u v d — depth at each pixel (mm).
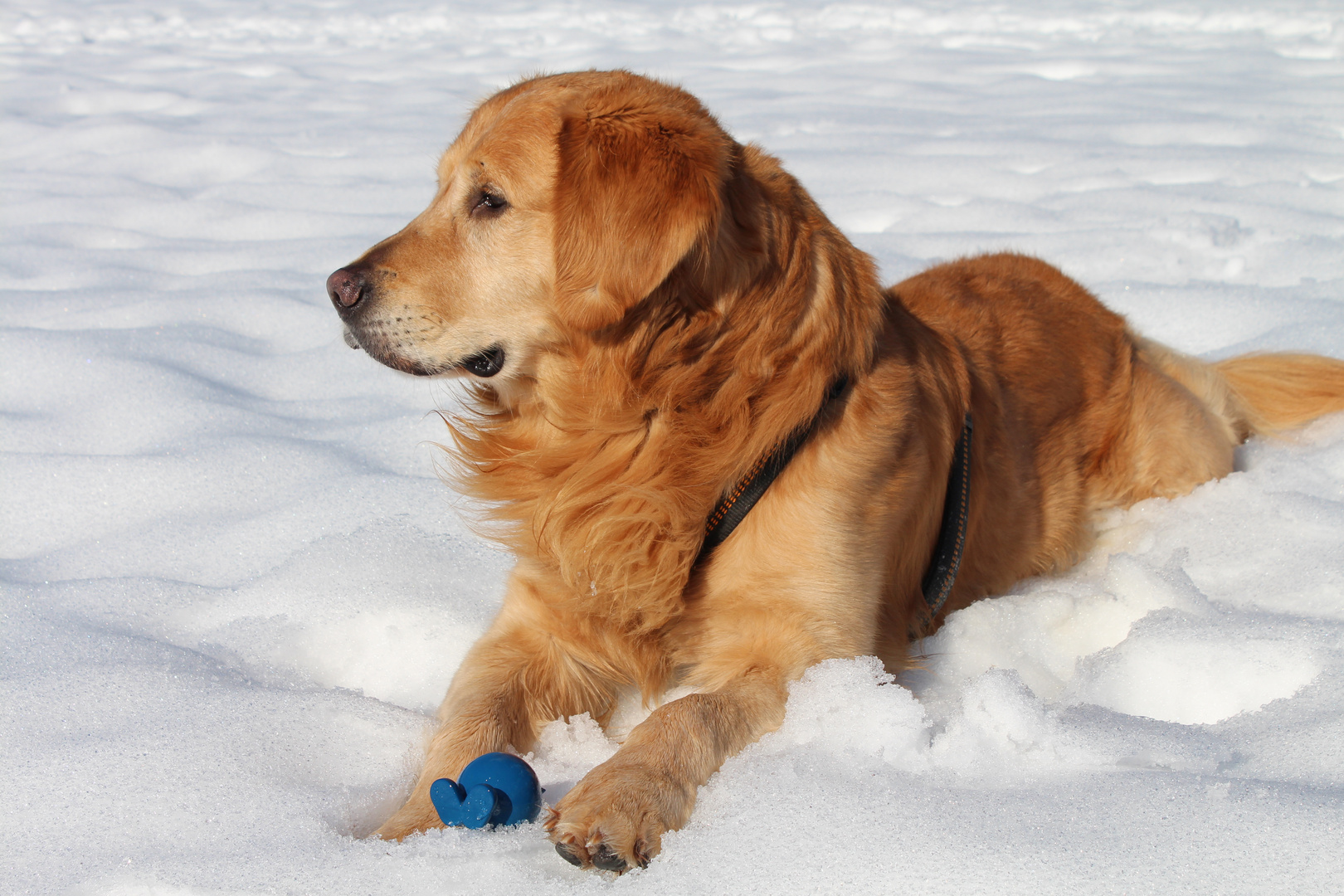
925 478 2850
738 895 1738
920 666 2781
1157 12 15602
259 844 1967
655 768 2062
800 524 2564
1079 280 5301
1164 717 2441
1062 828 1794
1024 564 3387
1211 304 4953
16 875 1915
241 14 17359
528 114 2623
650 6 17828
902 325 3021
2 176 7594
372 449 4027
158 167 7875
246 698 2490
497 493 2848
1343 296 4965
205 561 3328
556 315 2623
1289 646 2453
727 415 2557
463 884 1823
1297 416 4160
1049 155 7578
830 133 8391
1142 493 3715
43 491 3688
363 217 6688
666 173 2408
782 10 17047
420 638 2924
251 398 4477
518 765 2084
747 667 2537
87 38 14836
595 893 1788
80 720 2408
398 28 15758
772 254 2580
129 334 4852
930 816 1855
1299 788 1837
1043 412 3486
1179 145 7801
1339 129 7992
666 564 2562
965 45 13477
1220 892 1618
